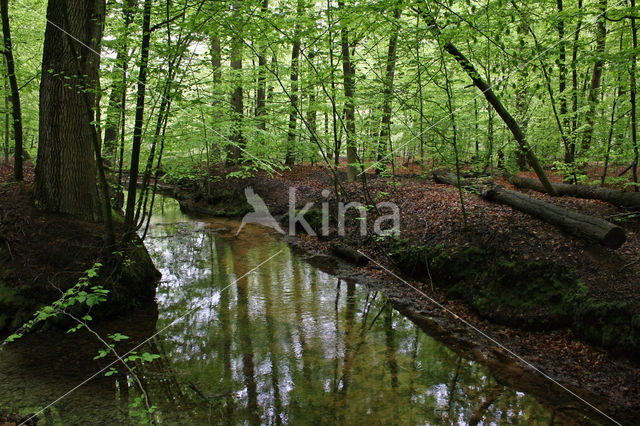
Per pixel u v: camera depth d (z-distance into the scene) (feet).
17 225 19.72
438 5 19.85
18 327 16.92
